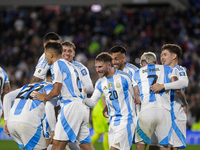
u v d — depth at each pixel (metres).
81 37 64.62
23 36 66.38
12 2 74.25
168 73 16.92
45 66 17.88
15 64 58.81
